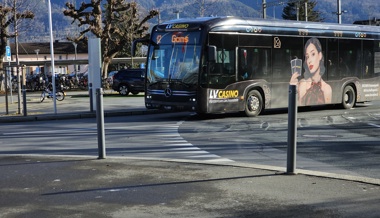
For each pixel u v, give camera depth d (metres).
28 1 41.66
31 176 7.61
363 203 5.91
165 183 7.01
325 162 9.34
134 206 5.92
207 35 16.70
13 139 13.41
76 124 17.20
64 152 10.75
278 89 18.75
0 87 42.44
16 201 6.19
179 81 17.14
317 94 20.08
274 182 6.97
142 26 42.75
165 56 17.67
